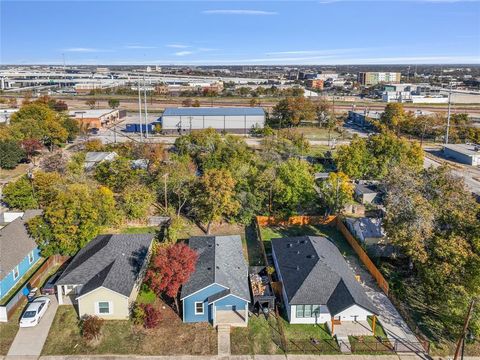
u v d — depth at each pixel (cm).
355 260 4278
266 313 3334
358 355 2938
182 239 4647
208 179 4812
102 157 6988
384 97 18612
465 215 3572
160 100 18238
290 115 11844
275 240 4312
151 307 3244
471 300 2883
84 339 3048
